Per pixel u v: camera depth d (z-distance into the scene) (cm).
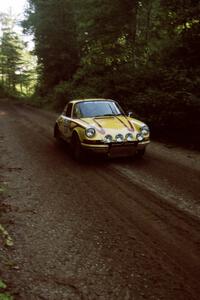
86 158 895
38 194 638
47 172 789
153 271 385
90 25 2208
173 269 390
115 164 856
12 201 600
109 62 2281
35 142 1174
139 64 1883
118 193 641
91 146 820
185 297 343
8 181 719
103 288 354
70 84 2817
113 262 403
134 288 355
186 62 1428
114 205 582
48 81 3734
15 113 2425
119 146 829
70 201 602
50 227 495
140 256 417
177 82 1262
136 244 446
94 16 2120
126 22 2044
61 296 341
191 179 720
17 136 1305
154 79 1492
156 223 510
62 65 3444
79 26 2327
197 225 503
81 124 864
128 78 1645
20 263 398
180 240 458
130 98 1487
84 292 348
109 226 500
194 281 368
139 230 487
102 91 1984
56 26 3269
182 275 379
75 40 3219
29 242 449
